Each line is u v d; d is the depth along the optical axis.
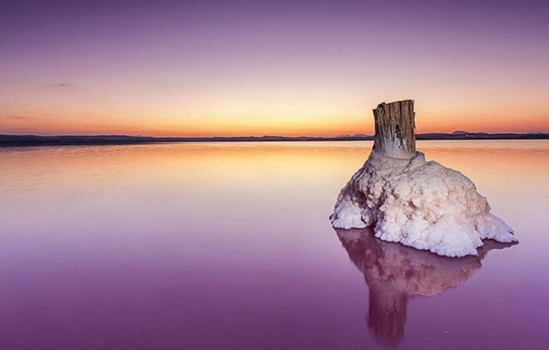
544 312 4.23
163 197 11.64
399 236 6.63
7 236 7.51
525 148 32.66
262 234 7.55
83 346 3.75
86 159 26.22
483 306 4.40
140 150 41.41
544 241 6.45
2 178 15.80
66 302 4.71
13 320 4.27
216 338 3.89
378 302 4.62
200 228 8.08
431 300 4.61
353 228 7.71
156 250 6.67
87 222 8.61
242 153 35.47
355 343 3.77
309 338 3.87
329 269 5.69
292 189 12.88
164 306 4.59
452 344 3.70
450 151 28.53
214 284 5.23
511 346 3.63
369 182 7.36
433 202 6.28
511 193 10.61
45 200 11.16
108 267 5.87
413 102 7.30
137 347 3.73
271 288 5.09
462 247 5.94
